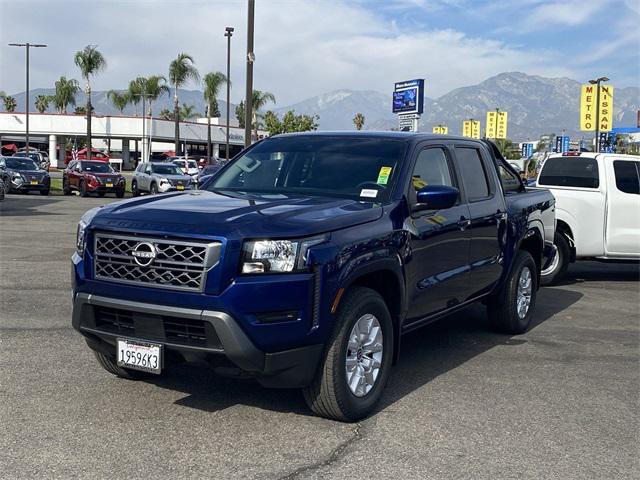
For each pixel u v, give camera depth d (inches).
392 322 205.9
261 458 164.7
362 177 219.3
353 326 183.6
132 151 3865.7
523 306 303.3
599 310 359.9
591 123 2018.9
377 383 196.2
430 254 221.5
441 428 187.8
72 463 158.7
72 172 1285.7
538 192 326.6
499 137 2687.0
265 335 167.0
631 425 194.1
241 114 3762.3
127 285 175.5
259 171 236.2
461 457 168.9
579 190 435.8
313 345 174.2
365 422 190.7
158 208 186.1
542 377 238.2
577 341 291.4
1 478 150.3
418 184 224.8
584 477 159.6
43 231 627.5
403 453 170.2
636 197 436.5
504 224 275.6
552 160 452.8
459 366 249.8
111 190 1246.9
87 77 2319.1
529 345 283.4
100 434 176.1
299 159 234.2
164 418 188.4
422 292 217.9
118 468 156.9
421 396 214.5
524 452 173.2
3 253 484.4
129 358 178.1
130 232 175.3
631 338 298.5
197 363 172.9
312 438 177.8
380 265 191.9
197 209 183.3
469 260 250.7
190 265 168.1
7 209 883.4
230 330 163.9
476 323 322.0
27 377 219.0
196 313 165.6
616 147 3100.4
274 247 168.7
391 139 234.4
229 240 166.4
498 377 237.0
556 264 436.5
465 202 249.9
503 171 308.3
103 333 181.2
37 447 167.0
